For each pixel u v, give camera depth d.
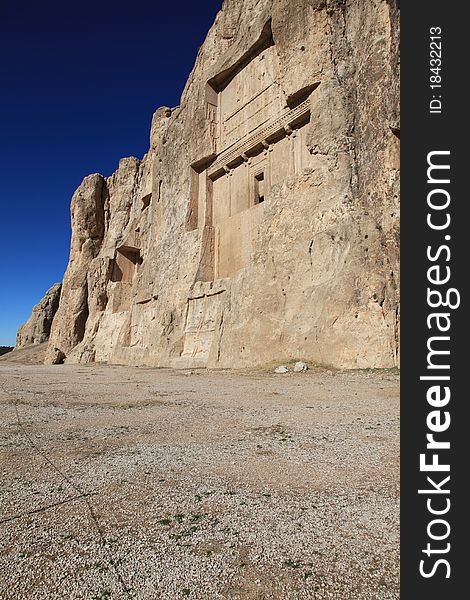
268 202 22.88
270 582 2.93
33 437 7.31
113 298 47.16
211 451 6.13
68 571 3.09
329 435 6.86
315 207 20.16
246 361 20.97
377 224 17.33
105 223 56.62
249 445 6.42
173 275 31.86
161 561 3.20
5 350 98.12
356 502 4.18
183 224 31.84
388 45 17.86
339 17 21.28
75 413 9.73
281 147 24.95
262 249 22.31
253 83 27.47
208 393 12.71
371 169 18.30
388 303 15.65
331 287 17.39
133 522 3.86
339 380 13.55
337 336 16.39
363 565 3.12
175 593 2.83
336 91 20.53
